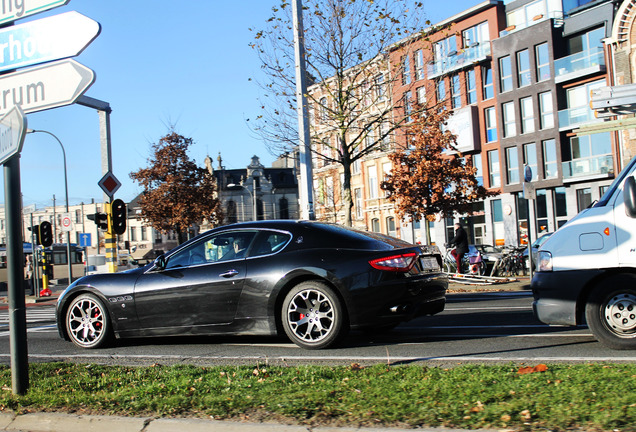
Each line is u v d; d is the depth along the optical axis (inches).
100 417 175.2
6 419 185.0
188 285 312.7
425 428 149.2
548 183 1573.6
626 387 169.8
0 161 193.9
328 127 717.3
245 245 313.0
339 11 644.7
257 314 299.6
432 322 374.6
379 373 210.4
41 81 185.0
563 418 146.6
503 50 1673.2
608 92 340.8
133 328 324.2
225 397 183.5
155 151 1651.1
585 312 257.0
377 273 283.3
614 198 254.7
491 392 171.6
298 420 160.7
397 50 681.6
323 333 288.0
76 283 339.9
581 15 1528.1
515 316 380.2
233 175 3442.4
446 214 1221.7
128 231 3560.5
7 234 201.0
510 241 1669.5
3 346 365.1
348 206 699.4
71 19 179.8
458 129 1792.6
